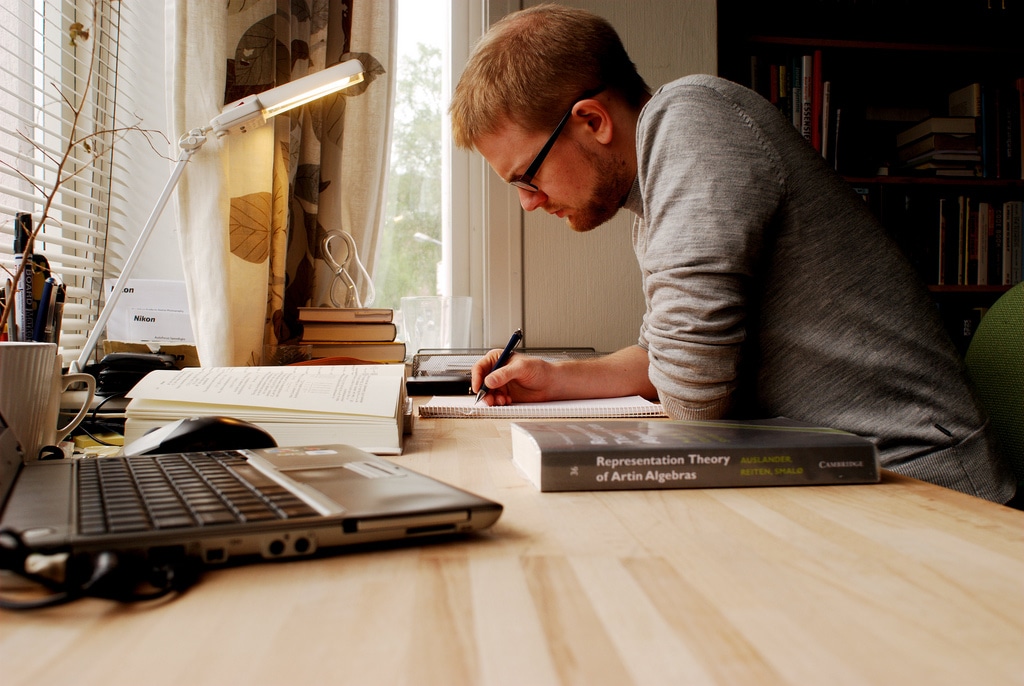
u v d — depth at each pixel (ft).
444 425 2.96
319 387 2.55
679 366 2.62
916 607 1.01
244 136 4.99
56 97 5.14
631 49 6.19
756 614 0.99
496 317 6.13
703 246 2.57
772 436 1.92
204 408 2.29
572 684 0.79
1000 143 6.53
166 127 5.88
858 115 6.44
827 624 0.95
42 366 2.05
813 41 6.37
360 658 0.85
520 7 6.08
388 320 5.25
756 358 2.93
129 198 5.83
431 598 1.05
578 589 1.08
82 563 1.02
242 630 0.93
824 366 2.81
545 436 1.89
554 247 6.17
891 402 2.78
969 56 6.70
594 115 3.20
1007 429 3.52
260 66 5.17
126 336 5.11
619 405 3.36
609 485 1.74
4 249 4.13
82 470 1.57
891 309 2.81
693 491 1.74
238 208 4.97
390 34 5.98
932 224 6.46
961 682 0.80
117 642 0.89
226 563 1.18
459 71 6.78
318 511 1.22
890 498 1.67
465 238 6.84
